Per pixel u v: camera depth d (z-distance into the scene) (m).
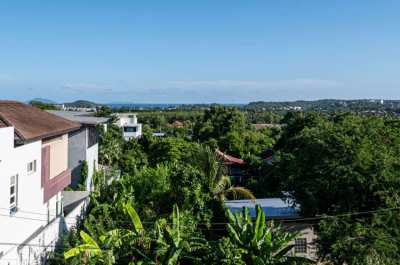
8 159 15.24
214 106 86.06
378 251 18.08
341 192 20.58
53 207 22.12
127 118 89.06
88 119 33.53
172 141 48.78
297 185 22.53
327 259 21.08
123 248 17.83
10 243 15.45
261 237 17.77
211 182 25.33
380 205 19.83
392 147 21.98
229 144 58.25
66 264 16.88
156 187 25.73
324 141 22.00
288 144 34.66
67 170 23.98
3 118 16.31
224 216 24.48
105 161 47.38
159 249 17.41
